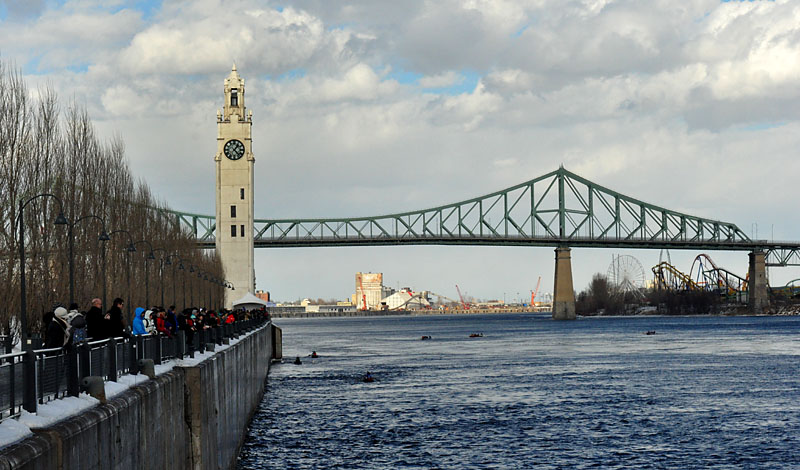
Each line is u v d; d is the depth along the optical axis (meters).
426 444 76.31
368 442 77.38
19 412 25.72
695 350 188.62
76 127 111.00
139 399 33.09
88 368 31.62
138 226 137.25
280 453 72.75
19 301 82.56
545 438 78.75
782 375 128.88
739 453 71.56
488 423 87.06
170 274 150.50
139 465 32.75
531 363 159.62
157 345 44.75
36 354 27.30
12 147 84.69
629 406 97.50
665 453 71.88
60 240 92.25
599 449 73.75
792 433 79.38
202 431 45.66
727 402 99.38
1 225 81.88
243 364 80.44
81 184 107.94
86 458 26.31
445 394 110.69
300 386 123.62
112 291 112.00
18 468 21.28
